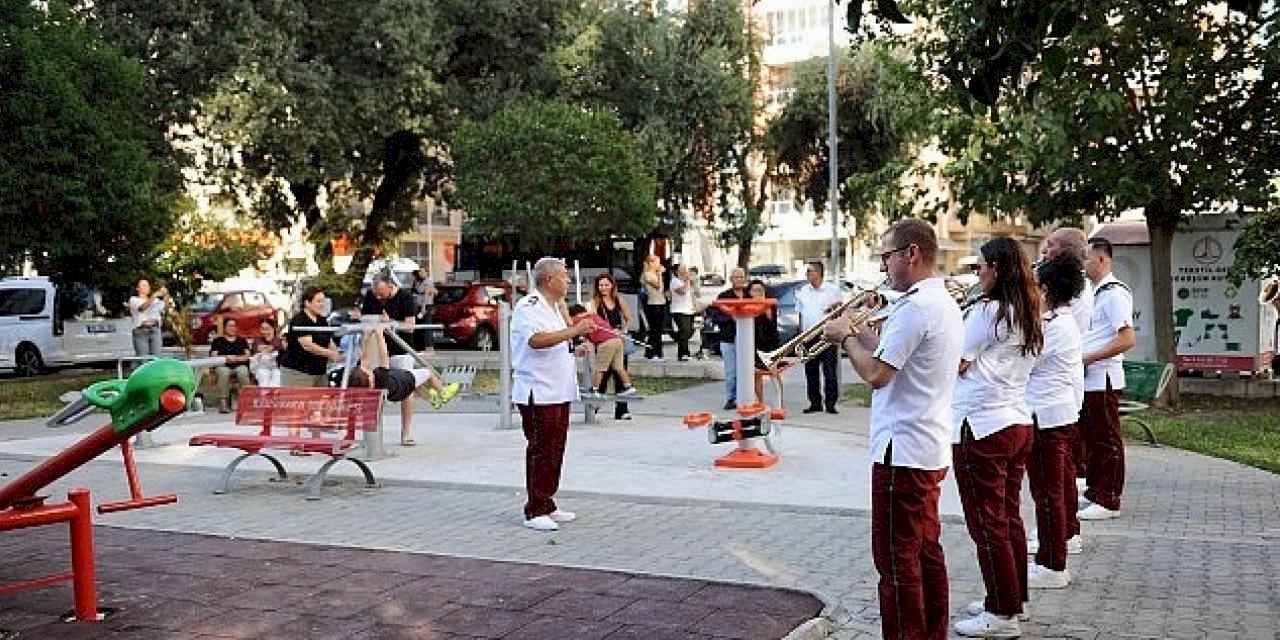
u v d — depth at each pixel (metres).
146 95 23.86
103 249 20.92
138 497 6.20
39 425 16.56
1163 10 13.98
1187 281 16.98
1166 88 14.35
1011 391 5.84
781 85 47.25
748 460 10.85
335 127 26.12
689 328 22.70
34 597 6.75
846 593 6.72
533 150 27.61
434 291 28.86
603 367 14.56
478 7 28.03
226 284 35.84
